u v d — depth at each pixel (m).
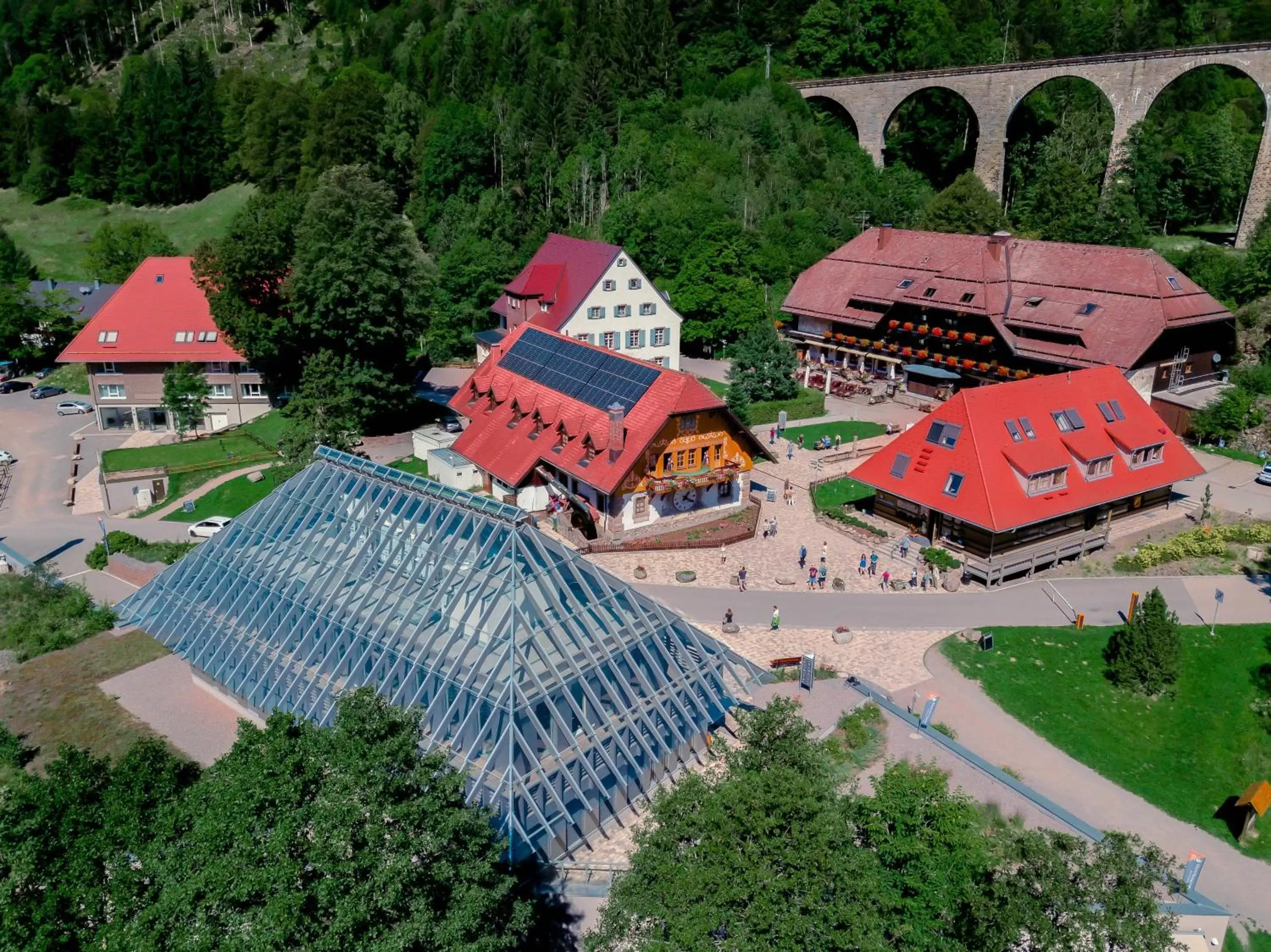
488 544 39.66
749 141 126.75
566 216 124.62
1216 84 151.62
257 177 157.00
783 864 26.59
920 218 121.31
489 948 26.44
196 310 96.12
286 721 28.94
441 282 112.19
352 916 23.38
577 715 37.16
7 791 31.02
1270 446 77.00
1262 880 38.84
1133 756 45.22
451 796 28.41
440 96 150.25
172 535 72.88
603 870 35.97
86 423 101.62
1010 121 130.88
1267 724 47.03
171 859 25.59
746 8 150.12
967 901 27.88
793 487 72.94
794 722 31.53
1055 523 61.16
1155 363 80.00
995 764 43.50
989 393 62.09
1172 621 49.12
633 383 64.75
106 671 51.81
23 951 25.00
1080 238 114.25
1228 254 105.69
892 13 140.50
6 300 118.94
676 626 42.91
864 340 98.19
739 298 105.25
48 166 169.88
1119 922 26.02
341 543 44.50
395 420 92.19
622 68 137.75
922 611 55.09
